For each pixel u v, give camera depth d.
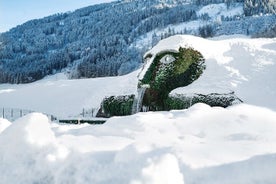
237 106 10.05
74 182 4.74
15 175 5.02
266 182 4.61
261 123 8.15
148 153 4.78
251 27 154.62
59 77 151.12
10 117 35.97
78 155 5.02
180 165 4.95
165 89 24.34
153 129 8.02
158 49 25.00
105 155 5.04
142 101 24.80
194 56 24.95
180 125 8.23
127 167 4.63
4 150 5.32
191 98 22.78
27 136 5.38
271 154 5.11
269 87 22.59
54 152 5.09
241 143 6.27
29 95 46.53
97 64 140.00
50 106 40.66
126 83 30.41
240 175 4.70
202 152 5.44
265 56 25.72
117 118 9.26
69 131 8.31
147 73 24.52
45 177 4.91
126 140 6.45
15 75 139.62
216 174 4.74
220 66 24.84
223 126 8.02
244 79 23.62
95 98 33.06
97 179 4.66
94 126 8.73
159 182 4.23
